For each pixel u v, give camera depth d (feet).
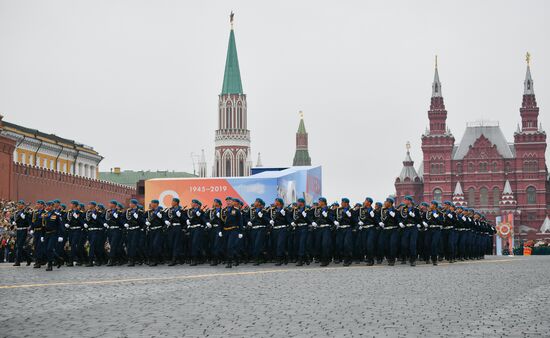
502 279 92.94
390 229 126.21
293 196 172.45
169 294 72.69
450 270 111.86
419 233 131.95
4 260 153.69
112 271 109.70
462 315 58.03
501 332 50.06
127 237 127.54
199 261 131.44
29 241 130.41
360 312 59.62
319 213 125.39
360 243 132.26
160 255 128.36
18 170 241.35
